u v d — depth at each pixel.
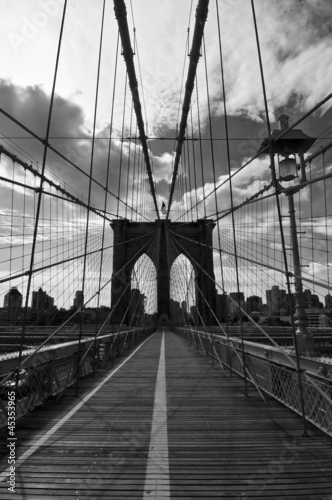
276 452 2.68
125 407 4.06
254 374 5.18
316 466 2.43
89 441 2.93
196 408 4.02
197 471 2.37
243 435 3.08
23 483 2.20
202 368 7.36
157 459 2.56
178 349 12.53
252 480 2.24
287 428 3.26
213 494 2.07
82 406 4.10
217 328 18.88
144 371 6.94
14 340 15.62
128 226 40.03
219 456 2.62
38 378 4.02
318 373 3.14
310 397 3.32
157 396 4.64
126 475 2.31
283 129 4.56
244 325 18.91
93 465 2.46
